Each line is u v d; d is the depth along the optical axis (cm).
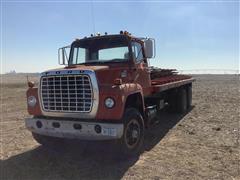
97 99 601
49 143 729
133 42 757
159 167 615
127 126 635
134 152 664
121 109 600
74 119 632
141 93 713
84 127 604
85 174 588
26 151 740
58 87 630
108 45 765
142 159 665
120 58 749
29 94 680
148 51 767
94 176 576
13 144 805
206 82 3984
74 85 613
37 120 661
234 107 1381
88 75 600
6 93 2544
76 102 613
